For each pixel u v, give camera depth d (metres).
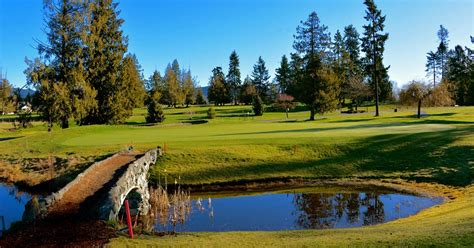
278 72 117.56
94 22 50.94
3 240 10.95
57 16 47.19
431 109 75.19
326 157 27.45
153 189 23.80
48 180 24.31
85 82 48.22
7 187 24.38
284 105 85.75
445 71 111.12
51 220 12.68
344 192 22.58
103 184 17.20
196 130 42.03
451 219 13.19
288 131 37.53
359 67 100.50
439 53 112.06
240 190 23.70
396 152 27.44
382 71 65.88
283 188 23.80
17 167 27.31
